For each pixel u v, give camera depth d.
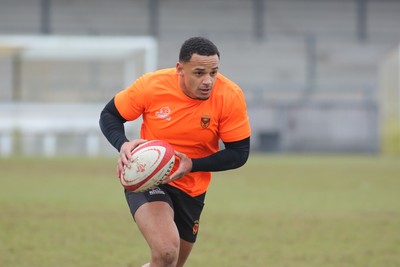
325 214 45.25
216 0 140.50
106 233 37.59
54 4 137.62
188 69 20.89
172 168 21.44
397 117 134.00
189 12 140.25
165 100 22.03
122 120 22.89
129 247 33.94
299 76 139.25
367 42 141.75
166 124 22.12
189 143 22.34
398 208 48.12
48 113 100.62
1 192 54.56
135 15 139.50
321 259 31.66
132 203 21.80
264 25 141.38
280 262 31.02
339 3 142.00
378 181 66.56
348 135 114.94
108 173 71.06
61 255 31.83
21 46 98.62
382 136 123.44
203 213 45.38
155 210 21.28
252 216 44.28
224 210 46.78
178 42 136.12
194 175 22.73
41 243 34.53
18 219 41.66
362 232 38.75
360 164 86.94
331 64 139.88
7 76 104.94
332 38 141.50
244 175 71.62
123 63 113.06
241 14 141.00
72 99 105.81
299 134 114.75
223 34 140.00
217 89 22.02
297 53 139.12
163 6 139.88
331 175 72.12
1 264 29.70
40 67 106.44
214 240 36.22
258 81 138.12
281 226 40.59
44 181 62.97
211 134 22.23
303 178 69.00
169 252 20.28
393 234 38.12
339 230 39.34
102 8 138.62
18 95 104.38
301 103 114.62
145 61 99.75
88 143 100.81
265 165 84.38
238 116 22.12
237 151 22.30
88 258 31.31
